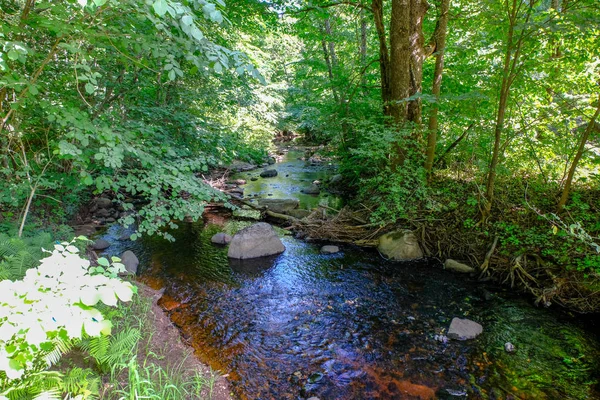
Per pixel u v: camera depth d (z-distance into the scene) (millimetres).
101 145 4391
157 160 4355
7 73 3064
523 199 6156
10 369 1690
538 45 5543
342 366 3605
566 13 4559
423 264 6211
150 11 3219
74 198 6652
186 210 4562
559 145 5977
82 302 1734
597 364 3656
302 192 11227
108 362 2619
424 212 6961
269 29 10867
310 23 11250
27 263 3207
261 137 15602
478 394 3225
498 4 5609
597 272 4547
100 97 5930
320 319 4500
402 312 4688
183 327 4176
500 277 5504
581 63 5723
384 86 8695
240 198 9562
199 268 5914
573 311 4691
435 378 3439
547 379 3432
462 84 7738
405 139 7086
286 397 3148
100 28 3250
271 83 13625
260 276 5719
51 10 3203
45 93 4141
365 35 11992
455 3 7816
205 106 8383
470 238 6184
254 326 4305
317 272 5910
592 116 5109
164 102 7219
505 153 6668
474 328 4199
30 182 4309
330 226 7449
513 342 4027
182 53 3715
